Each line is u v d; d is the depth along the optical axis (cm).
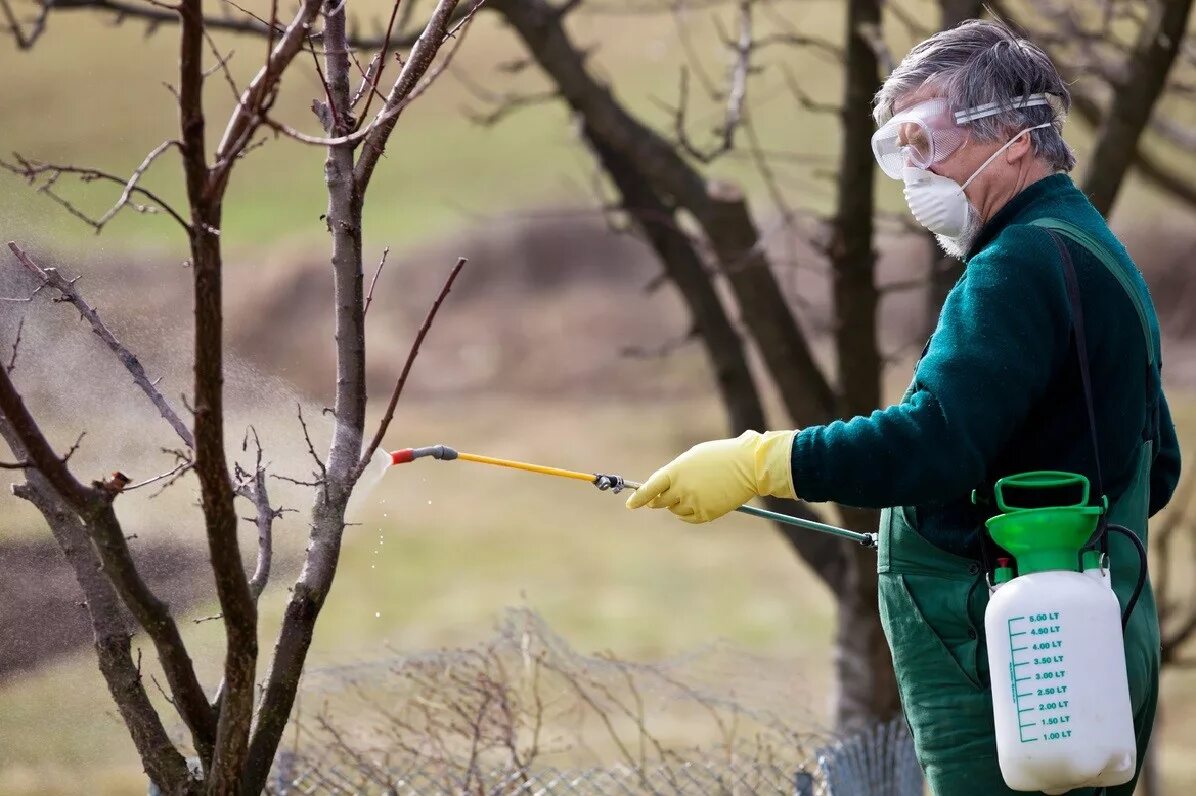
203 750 699
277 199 8044
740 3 1590
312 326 6950
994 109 810
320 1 606
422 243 7706
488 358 7144
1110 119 1527
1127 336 774
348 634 3825
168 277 1216
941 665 809
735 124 1463
